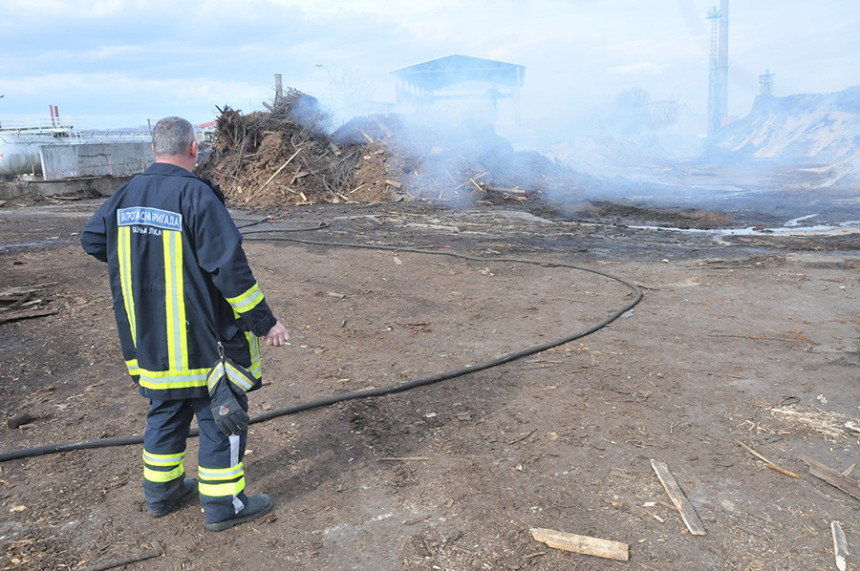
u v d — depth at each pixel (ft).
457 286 25.03
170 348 8.54
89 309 21.72
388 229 43.45
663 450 11.50
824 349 16.79
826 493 10.04
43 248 35.65
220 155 71.56
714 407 13.34
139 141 110.22
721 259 29.99
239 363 8.89
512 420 12.83
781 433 12.11
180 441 9.49
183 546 8.87
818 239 37.42
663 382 14.74
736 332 18.47
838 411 13.01
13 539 8.97
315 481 10.57
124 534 9.14
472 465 11.02
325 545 8.86
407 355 16.93
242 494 9.27
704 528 9.07
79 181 82.17
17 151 94.17
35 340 18.30
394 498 10.02
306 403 13.51
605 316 20.44
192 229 8.30
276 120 70.90
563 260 30.68
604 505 9.75
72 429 12.62
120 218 8.54
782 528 9.11
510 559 8.48
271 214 55.11
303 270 28.45
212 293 8.61
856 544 8.66
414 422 12.80
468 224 46.32
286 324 19.95
